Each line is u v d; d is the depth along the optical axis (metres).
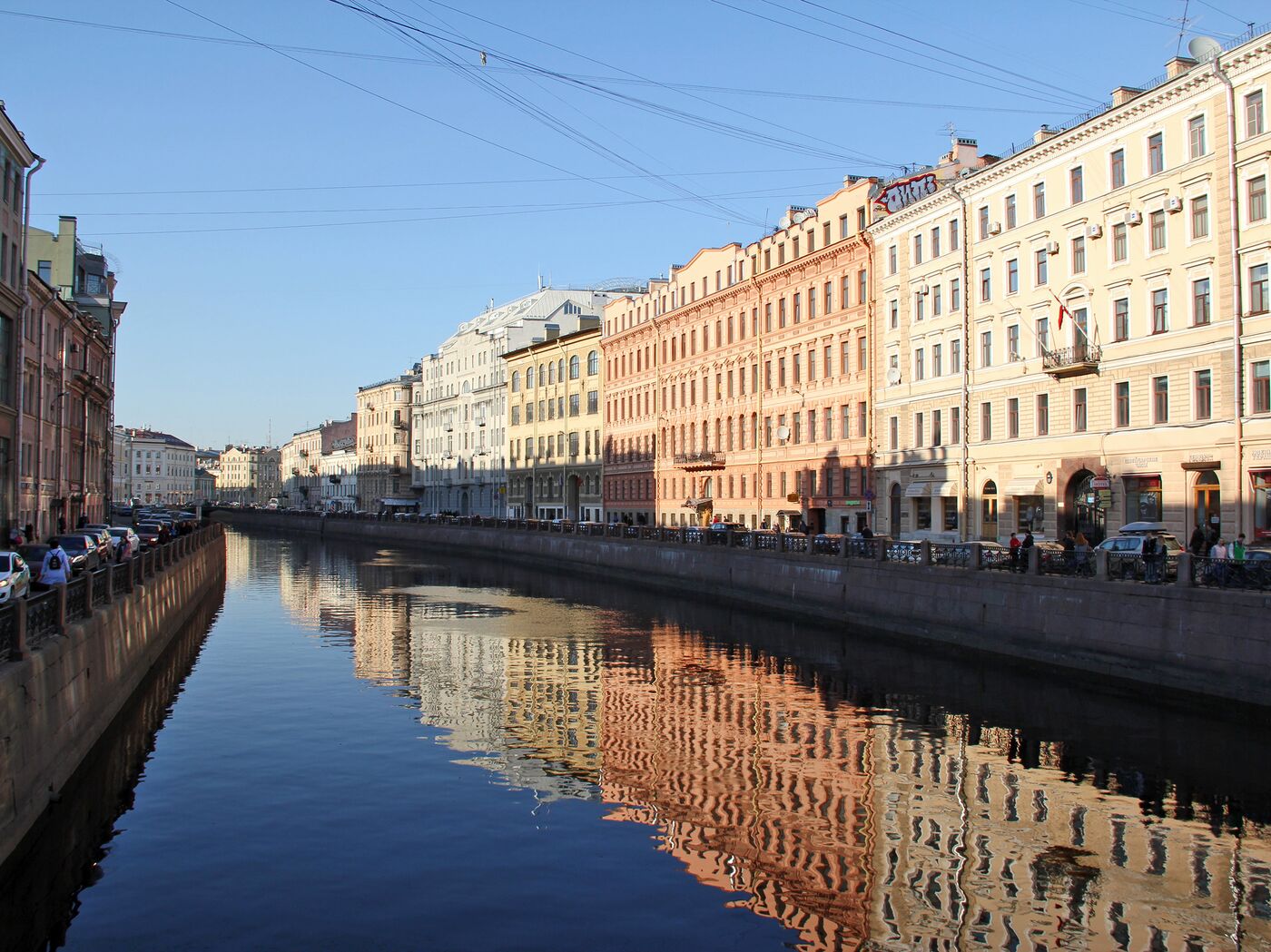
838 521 53.97
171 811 15.55
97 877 12.98
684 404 71.19
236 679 26.72
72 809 15.41
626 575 56.03
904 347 49.16
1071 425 39.03
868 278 51.81
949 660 29.48
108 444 70.19
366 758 18.80
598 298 103.00
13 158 39.44
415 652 31.58
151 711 22.58
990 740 20.56
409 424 136.00
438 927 11.63
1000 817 15.87
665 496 73.56
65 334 52.81
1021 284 41.66
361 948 11.08
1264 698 20.72
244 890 12.60
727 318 65.50
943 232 46.44
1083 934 11.80
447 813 15.68
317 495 179.50
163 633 28.98
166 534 48.69
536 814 15.73
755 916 12.15
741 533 45.50
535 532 71.06
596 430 85.38
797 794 17.02
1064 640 26.34
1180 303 34.25
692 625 37.66
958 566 31.28
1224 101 32.50
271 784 17.05
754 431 62.59
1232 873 13.59
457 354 116.19
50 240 60.59
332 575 61.56
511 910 12.15
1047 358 39.41
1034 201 41.09
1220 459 32.56
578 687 26.02
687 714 22.94
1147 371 35.56
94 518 63.66
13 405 41.09
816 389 56.25
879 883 13.23
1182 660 22.81
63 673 15.65
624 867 13.62
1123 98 37.81
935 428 47.19
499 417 104.25
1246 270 31.86
